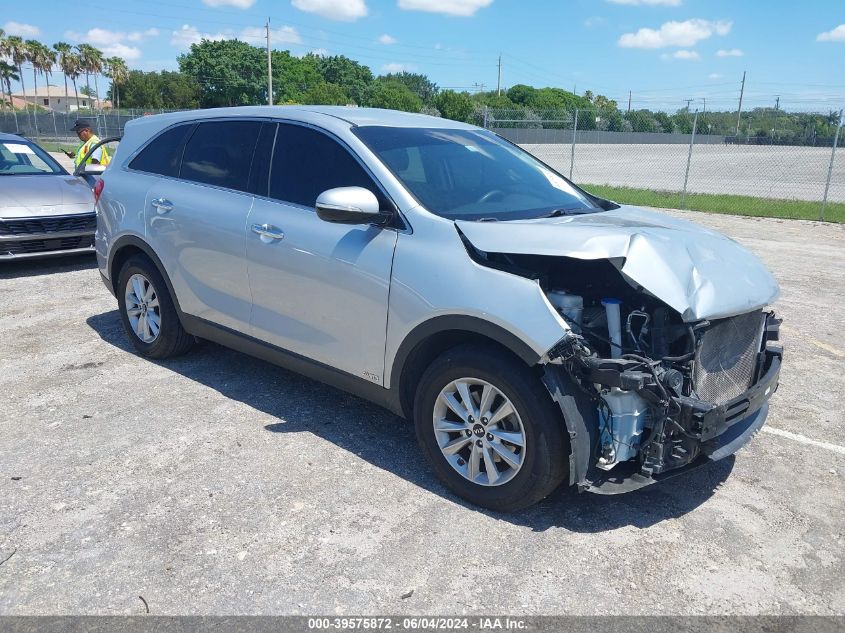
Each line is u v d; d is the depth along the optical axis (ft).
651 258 10.00
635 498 11.54
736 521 10.92
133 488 11.49
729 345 10.83
